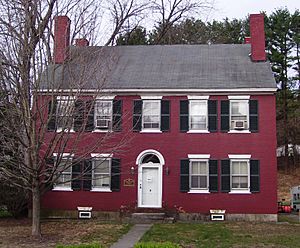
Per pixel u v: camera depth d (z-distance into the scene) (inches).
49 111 675.4
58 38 737.0
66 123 658.8
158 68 1055.6
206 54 1111.6
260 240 676.7
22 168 665.0
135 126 971.9
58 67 747.4
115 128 916.0
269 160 945.5
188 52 1127.0
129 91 983.0
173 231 762.8
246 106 967.6
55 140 690.2
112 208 969.5
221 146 960.9
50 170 729.0
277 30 2081.7
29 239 682.8
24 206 964.6
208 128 968.3
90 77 697.6
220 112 970.7
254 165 946.7
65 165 687.7
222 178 952.3
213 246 627.5
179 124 976.3
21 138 638.5
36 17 685.9
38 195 699.4
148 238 691.4
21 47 642.8
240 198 943.7
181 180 960.3
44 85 703.1
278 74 2034.9
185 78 1004.6
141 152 975.0
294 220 979.9
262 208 935.0
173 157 968.9
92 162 973.2
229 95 971.3
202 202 950.4
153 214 905.5
